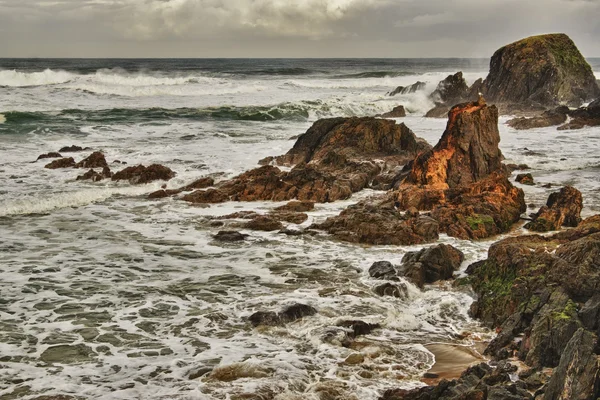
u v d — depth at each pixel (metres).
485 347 13.04
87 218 22.28
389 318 14.19
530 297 13.77
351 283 16.38
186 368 11.66
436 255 16.88
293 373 11.51
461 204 22.33
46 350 12.34
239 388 10.89
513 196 23.09
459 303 15.19
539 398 9.64
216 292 15.65
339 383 11.20
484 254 18.66
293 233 20.58
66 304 14.69
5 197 24.28
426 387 10.50
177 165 30.92
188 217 22.64
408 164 28.22
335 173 28.27
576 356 9.36
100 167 30.09
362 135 32.50
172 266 17.52
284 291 15.76
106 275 16.69
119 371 11.53
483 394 9.75
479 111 26.39
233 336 13.15
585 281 13.39
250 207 24.14
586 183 27.94
